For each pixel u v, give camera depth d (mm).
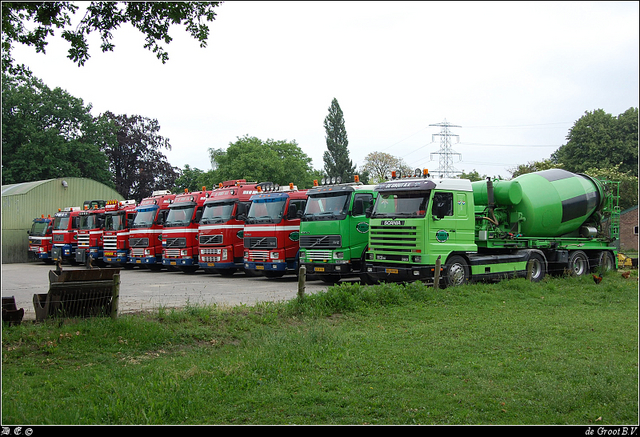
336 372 7699
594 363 7957
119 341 9102
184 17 12422
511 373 7527
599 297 15117
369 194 19484
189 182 73188
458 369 7723
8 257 41562
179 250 25984
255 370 7766
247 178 51188
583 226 21016
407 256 15617
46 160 54312
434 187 15586
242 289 18172
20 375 7387
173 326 10125
